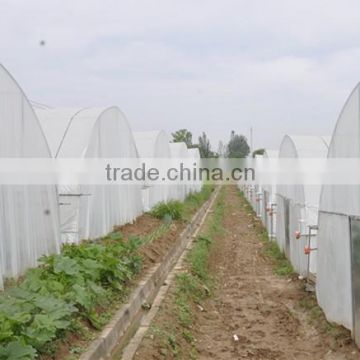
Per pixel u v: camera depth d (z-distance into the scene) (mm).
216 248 16156
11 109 7781
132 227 14477
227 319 8742
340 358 6461
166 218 16859
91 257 7891
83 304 5973
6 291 6242
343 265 7082
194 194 32531
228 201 38312
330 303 7727
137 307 7707
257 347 7293
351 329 6797
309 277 9820
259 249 16125
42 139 8766
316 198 10664
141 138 19828
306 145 11898
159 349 6465
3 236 7305
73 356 5207
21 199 7906
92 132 11852
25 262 7914
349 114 6953
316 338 7488
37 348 4855
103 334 5957
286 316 8664
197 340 7633
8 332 4449
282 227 14148
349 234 6719
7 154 7582
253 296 10258
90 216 11477
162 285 9672
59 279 6488
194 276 11070
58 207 9359
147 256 10734
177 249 13758
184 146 28969
